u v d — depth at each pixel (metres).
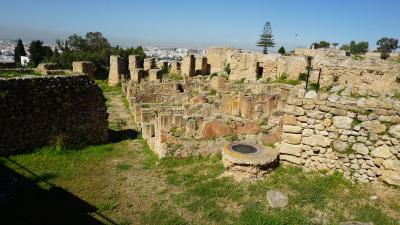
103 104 14.80
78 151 13.29
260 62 30.00
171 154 11.51
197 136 11.88
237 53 31.62
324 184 8.48
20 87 12.12
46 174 10.47
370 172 8.33
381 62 20.39
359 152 8.48
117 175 10.60
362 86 20.53
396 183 7.95
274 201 7.70
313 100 9.07
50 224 7.47
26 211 8.02
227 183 9.10
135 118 19.09
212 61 40.09
